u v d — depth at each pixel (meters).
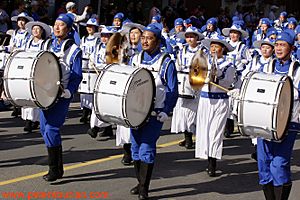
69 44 6.84
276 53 5.96
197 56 7.57
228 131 10.27
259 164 5.96
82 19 13.15
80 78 6.83
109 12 18.30
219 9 23.06
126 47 7.72
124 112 5.79
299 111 5.83
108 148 8.95
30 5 15.20
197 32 8.82
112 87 5.86
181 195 6.83
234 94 5.78
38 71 6.21
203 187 7.20
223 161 8.59
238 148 9.48
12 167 7.61
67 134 9.82
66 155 8.37
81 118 10.85
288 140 5.80
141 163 6.40
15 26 14.70
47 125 6.80
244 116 5.55
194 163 8.33
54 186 6.88
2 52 9.99
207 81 7.34
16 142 9.05
